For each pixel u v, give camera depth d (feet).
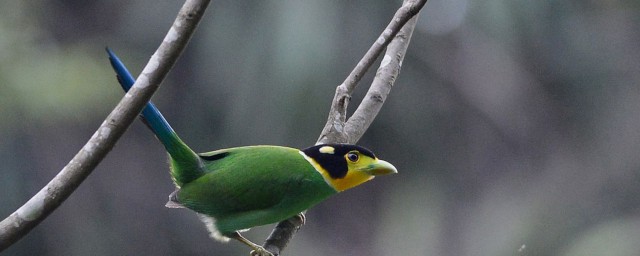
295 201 21.04
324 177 20.95
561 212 55.57
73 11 54.39
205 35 49.21
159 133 20.98
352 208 60.08
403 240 57.41
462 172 55.93
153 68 16.31
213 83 49.80
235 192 20.92
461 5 50.62
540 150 55.93
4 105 47.83
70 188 16.47
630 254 52.31
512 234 55.16
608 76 54.95
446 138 54.65
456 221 56.85
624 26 54.44
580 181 56.03
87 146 16.40
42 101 47.67
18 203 51.75
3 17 47.98
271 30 47.34
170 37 16.26
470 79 52.49
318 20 46.57
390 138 53.88
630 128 55.67
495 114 53.93
